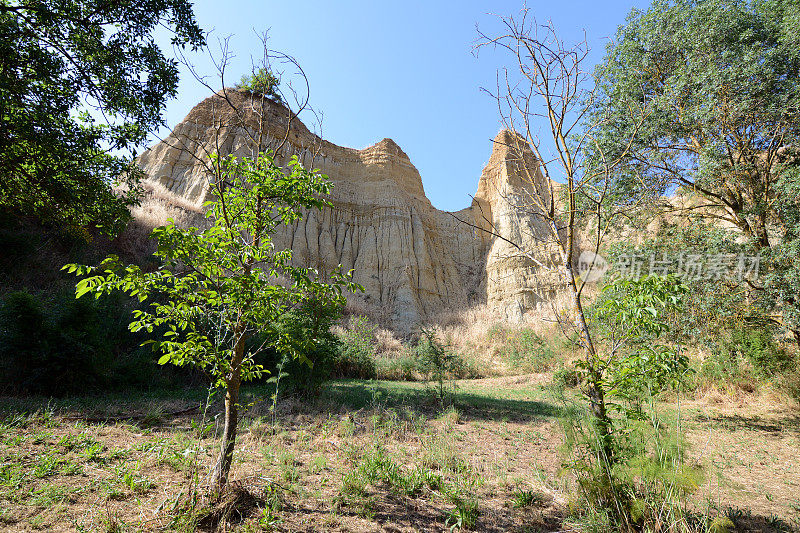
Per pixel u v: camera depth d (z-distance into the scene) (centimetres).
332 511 367
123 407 725
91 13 831
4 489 341
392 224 3662
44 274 1355
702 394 1112
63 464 415
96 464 423
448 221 4303
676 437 351
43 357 777
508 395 1301
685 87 984
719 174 952
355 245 3569
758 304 884
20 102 809
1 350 762
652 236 1073
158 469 426
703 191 1055
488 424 848
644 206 1017
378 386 1323
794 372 975
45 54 790
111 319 1095
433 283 3562
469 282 3797
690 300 888
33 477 372
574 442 386
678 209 1095
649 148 1028
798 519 405
